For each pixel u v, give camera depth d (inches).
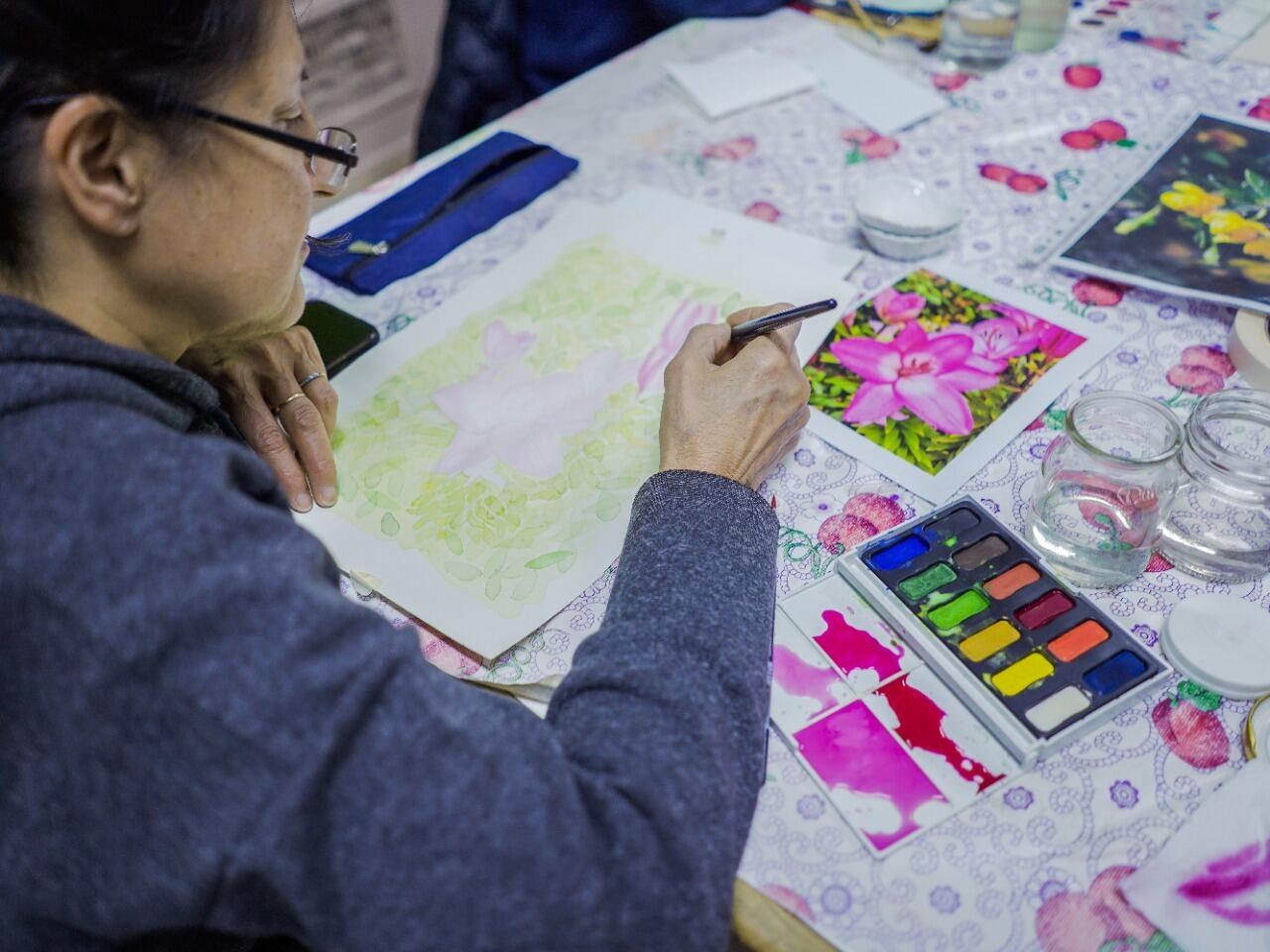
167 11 16.7
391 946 15.9
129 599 15.1
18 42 16.1
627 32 56.7
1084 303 32.4
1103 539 24.0
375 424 30.9
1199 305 31.8
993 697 21.2
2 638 15.2
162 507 15.8
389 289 36.7
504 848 15.9
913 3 45.4
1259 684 21.2
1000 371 30.3
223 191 19.3
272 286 21.8
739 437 25.7
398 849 15.7
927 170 39.3
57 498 15.6
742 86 44.6
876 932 18.8
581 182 40.9
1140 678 21.4
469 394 31.6
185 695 15.1
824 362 31.3
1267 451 24.9
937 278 34.1
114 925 16.5
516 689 23.6
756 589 22.6
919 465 27.8
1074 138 39.7
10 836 15.8
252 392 29.2
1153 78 42.2
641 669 19.8
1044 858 19.5
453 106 60.8
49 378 16.5
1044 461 25.6
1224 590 23.8
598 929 16.3
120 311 19.8
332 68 80.3
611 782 17.8
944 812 20.3
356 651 16.1
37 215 17.8
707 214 38.3
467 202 39.6
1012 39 44.2
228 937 19.6
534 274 36.1
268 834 15.1
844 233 36.8
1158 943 18.2
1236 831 19.3
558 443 29.5
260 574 15.7
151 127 17.5
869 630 23.5
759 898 19.3
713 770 18.8
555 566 26.1
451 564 26.5
